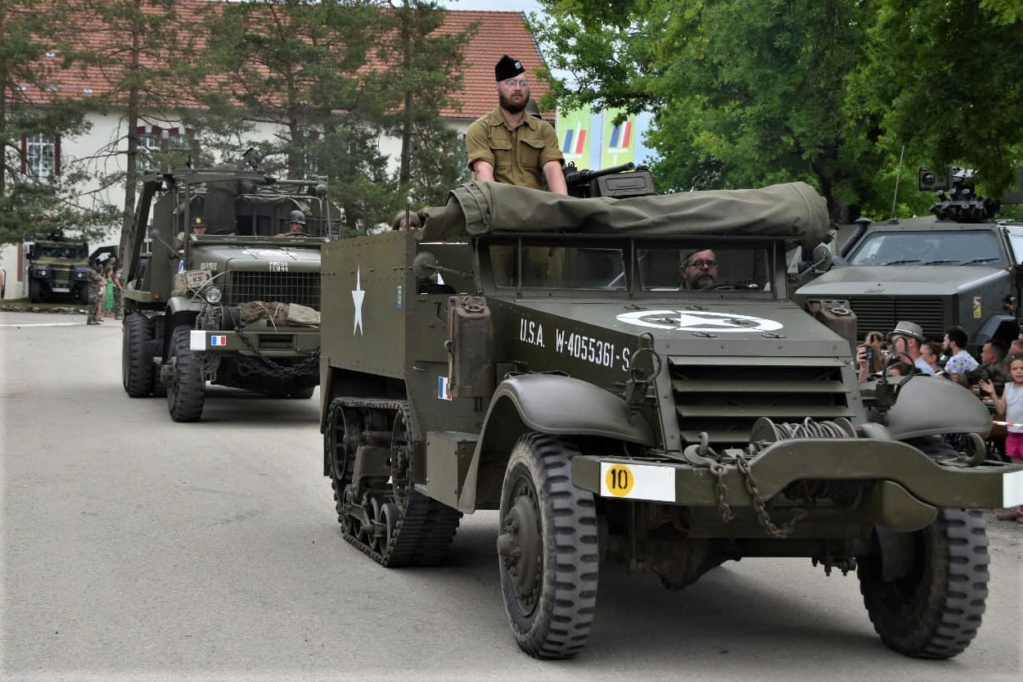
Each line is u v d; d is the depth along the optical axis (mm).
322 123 37594
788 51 15828
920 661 6461
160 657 6352
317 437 15359
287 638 6730
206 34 40688
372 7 37188
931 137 12594
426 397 8047
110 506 10469
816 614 7492
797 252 7762
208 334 16062
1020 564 8797
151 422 16422
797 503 6066
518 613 6445
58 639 6645
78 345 28812
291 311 16547
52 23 41062
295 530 9789
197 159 38281
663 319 6750
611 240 7449
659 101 26281
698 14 17188
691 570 6477
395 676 6051
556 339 6887
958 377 11641
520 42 56688
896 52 12727
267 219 18531
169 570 8281
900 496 5809
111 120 50406
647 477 5688
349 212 37000
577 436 6492
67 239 48312
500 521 6602
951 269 14773
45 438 14586
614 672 6145
